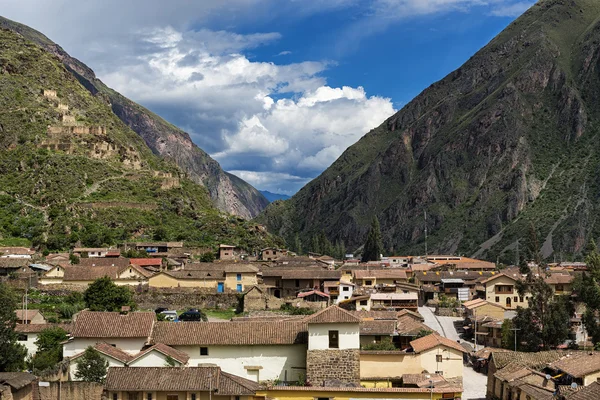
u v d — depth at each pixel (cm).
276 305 14662
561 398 7638
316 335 9181
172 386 8250
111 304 13488
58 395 8250
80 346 9438
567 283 16812
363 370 9612
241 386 8362
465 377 11169
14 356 9156
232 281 15362
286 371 9431
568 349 11888
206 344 9469
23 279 15138
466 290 18000
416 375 9350
